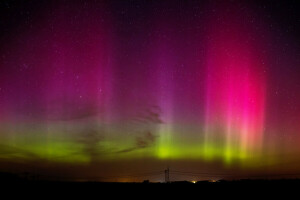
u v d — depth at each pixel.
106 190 15.96
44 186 16.44
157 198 14.57
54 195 14.59
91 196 14.67
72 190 15.70
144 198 14.55
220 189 16.05
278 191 15.09
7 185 16.31
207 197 14.64
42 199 13.71
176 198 14.55
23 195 14.33
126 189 16.31
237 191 15.50
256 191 15.30
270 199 13.82
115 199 14.23
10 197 13.88
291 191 14.99
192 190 16.11
